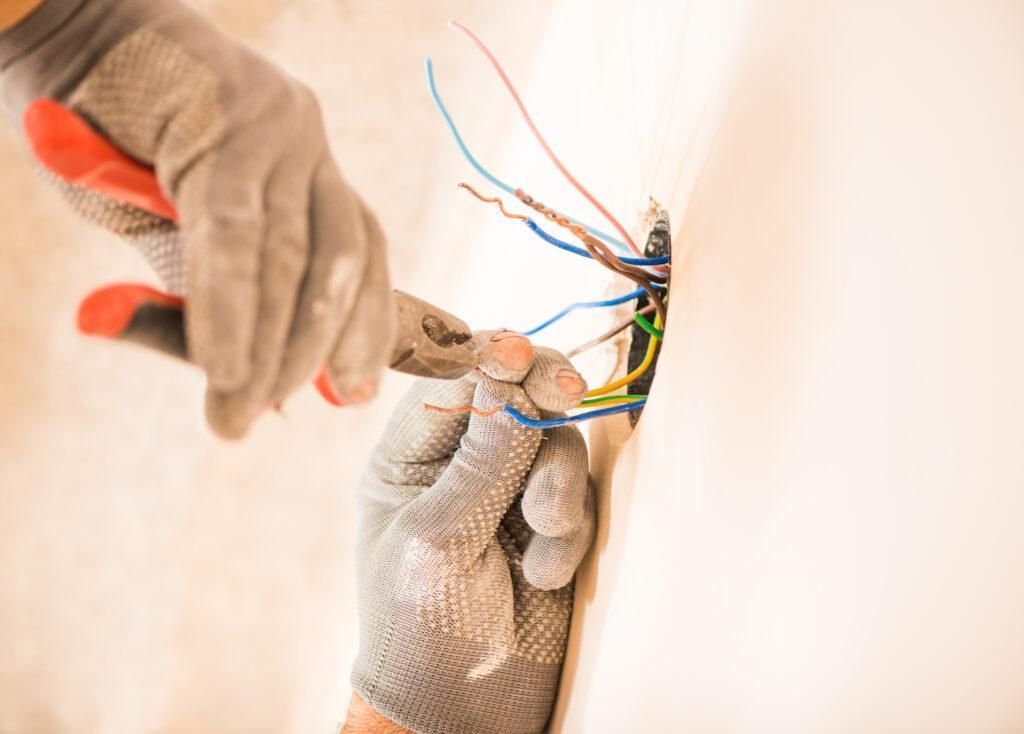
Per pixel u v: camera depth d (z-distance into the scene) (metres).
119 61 0.48
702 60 0.86
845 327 0.52
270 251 0.44
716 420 0.67
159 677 1.75
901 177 0.49
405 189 2.03
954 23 0.47
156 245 0.54
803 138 0.62
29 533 1.76
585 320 1.10
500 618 0.86
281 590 1.81
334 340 0.47
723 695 0.58
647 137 1.00
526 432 0.84
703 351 0.73
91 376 1.81
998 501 0.38
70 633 1.74
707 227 0.78
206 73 0.47
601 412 0.85
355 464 1.88
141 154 0.48
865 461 0.48
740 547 0.60
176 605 1.78
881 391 0.47
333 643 1.72
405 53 2.05
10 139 1.78
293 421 1.87
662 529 0.74
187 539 1.80
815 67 0.62
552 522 0.84
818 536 0.51
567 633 0.93
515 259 1.51
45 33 0.48
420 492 0.92
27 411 1.78
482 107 2.04
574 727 0.84
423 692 0.85
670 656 0.67
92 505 1.78
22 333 1.80
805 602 0.51
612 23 1.25
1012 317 0.39
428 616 0.85
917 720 0.42
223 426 0.44
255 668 1.78
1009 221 0.40
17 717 1.70
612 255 0.84
